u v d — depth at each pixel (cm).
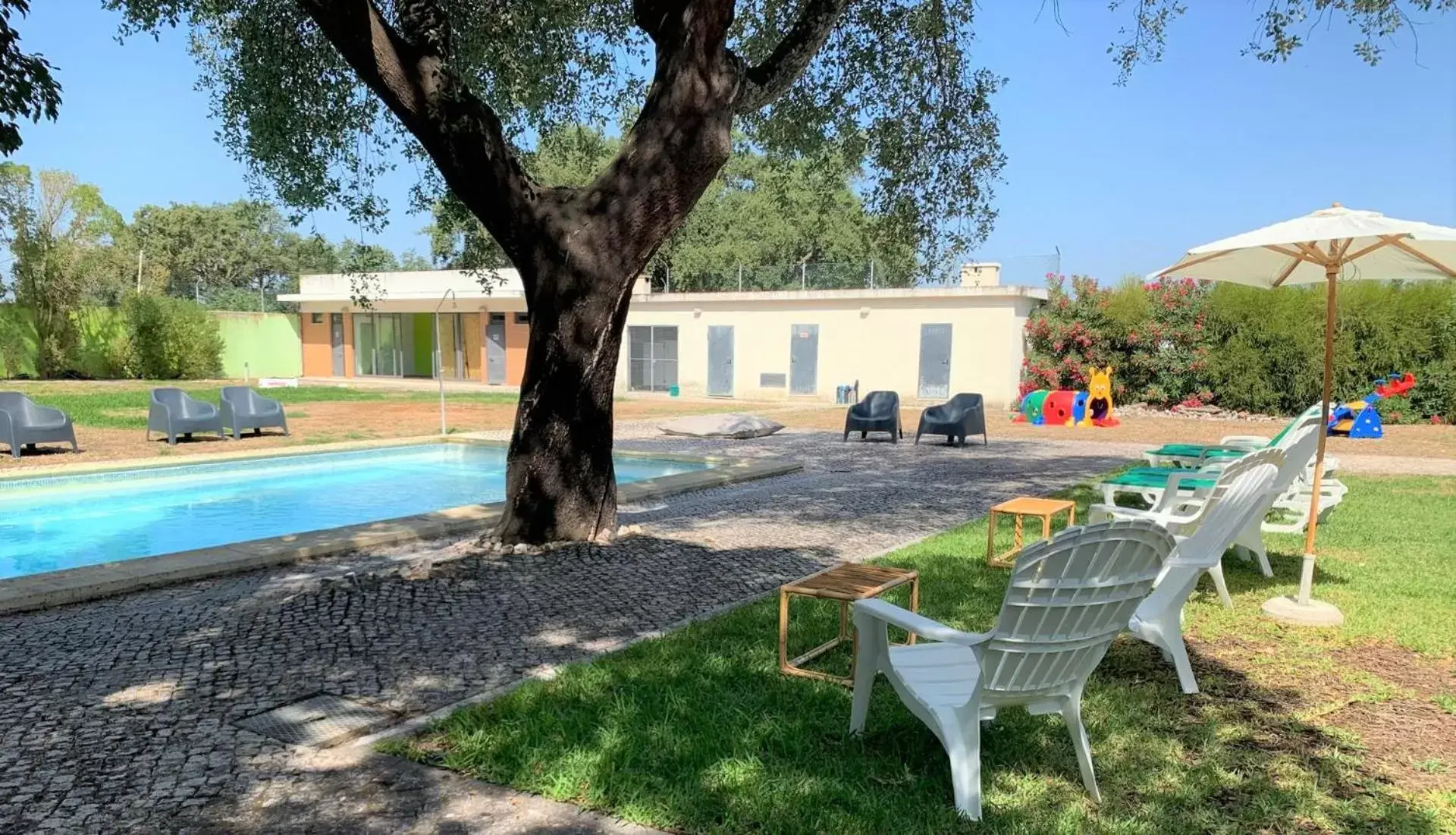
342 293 3114
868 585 392
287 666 405
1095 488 927
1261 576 562
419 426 1636
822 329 2300
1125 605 277
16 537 858
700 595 531
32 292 2602
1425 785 288
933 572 575
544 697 358
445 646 434
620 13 789
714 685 373
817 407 2222
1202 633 450
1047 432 1634
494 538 665
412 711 354
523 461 661
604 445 680
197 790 286
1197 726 334
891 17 804
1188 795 281
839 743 318
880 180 864
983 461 1221
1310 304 1766
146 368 2833
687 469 1206
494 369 2928
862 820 264
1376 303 1723
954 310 2127
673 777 292
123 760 308
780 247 3350
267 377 3253
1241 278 570
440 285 2923
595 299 644
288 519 949
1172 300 1927
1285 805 275
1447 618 468
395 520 753
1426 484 955
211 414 1359
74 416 1636
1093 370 1836
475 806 276
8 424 1136
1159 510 549
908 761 305
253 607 504
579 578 568
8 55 406
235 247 4866
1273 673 391
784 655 390
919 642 428
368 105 785
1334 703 357
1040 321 2066
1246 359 1839
